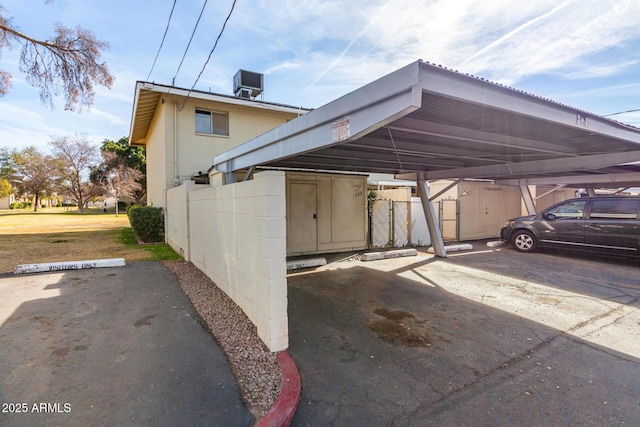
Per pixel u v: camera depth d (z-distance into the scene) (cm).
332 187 927
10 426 209
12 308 434
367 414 236
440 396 258
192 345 331
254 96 1364
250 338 346
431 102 306
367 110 290
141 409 229
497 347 343
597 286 566
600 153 573
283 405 236
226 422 218
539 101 324
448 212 1162
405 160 668
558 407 244
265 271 323
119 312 423
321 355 326
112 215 3183
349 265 751
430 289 555
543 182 999
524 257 831
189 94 1095
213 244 544
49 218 2572
